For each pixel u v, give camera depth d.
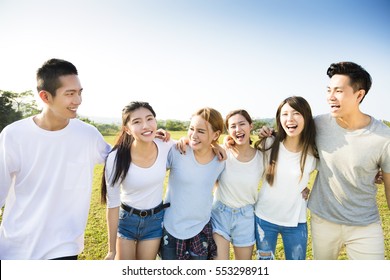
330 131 2.66
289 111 2.62
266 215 2.85
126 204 2.70
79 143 2.35
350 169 2.57
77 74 2.25
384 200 6.31
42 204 2.26
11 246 2.28
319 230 2.85
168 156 2.76
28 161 2.21
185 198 2.68
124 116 2.51
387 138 2.44
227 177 2.82
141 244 2.78
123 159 2.51
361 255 2.71
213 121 2.57
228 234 2.90
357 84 2.44
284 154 2.76
